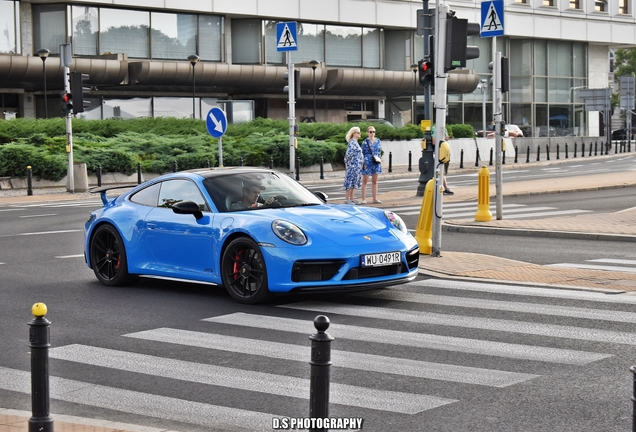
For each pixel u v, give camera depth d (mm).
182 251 10773
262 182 11141
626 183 27406
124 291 11273
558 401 6266
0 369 7609
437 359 7562
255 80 52031
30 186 29516
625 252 14359
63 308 10211
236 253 10250
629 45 74250
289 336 8555
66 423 5789
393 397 6457
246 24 55375
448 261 13133
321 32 58281
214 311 9844
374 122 47188
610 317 9203
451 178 34750
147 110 50938
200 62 51906
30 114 47969
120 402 6520
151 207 11328
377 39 61062
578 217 18844
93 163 33250
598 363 7336
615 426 5684
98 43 49656
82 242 16609
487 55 66500
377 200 23469
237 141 39031
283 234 9820
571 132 71000
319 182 34344
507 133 59250
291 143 27938
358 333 8609
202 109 53281
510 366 7289
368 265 9836
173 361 7680
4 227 19422
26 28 48062
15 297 10992
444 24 13367
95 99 49094
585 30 70062
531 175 34844
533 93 68250
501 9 17406
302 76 53312
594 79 73000
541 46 68750
